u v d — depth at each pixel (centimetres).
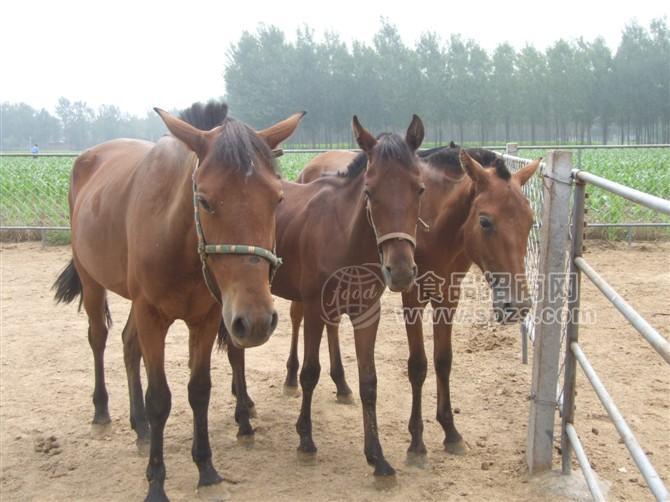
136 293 332
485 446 404
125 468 381
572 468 362
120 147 457
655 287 788
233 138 269
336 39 3912
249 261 263
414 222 334
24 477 369
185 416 456
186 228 302
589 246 1059
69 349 605
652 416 437
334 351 483
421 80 4050
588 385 496
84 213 407
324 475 373
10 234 1184
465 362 560
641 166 1235
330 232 374
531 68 4381
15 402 480
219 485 346
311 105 3875
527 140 4681
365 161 373
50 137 6103
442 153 410
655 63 4222
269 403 485
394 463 385
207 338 342
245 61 3869
